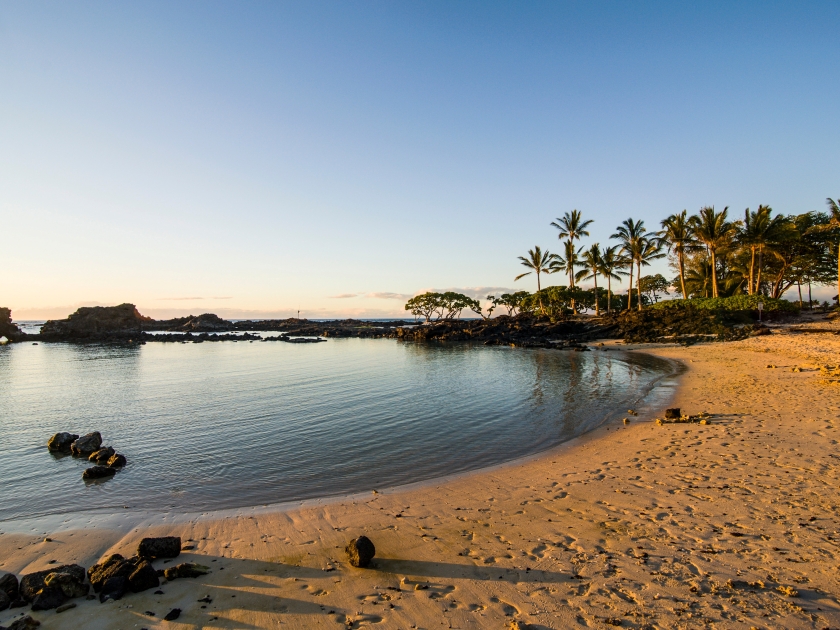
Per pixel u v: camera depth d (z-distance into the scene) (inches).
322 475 470.0
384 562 272.4
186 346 2810.0
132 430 679.7
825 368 903.7
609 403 812.6
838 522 285.3
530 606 218.5
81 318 3789.4
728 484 366.3
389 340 3348.9
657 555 261.3
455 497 389.7
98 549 307.4
